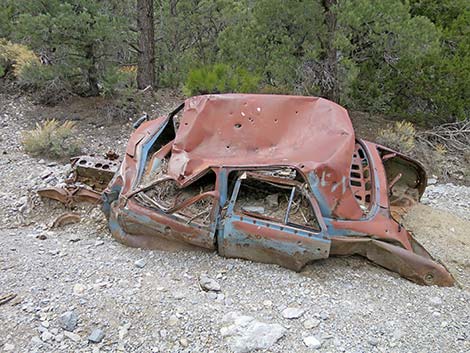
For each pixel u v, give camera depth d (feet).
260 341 11.64
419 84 36.27
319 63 32.12
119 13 46.96
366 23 30.78
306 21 31.32
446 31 37.63
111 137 32.40
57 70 35.58
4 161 27.32
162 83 42.47
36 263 14.98
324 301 13.52
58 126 33.09
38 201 19.89
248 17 36.24
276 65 30.91
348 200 15.14
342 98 33.94
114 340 11.66
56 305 12.75
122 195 15.85
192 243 15.16
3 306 12.69
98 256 15.51
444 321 13.03
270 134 16.42
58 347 11.34
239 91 31.12
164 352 11.37
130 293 13.34
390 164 19.93
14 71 38.19
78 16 33.24
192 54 43.80
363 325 12.59
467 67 35.24
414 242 15.94
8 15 39.91
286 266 14.84
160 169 16.65
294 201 15.79
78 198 19.08
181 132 16.58
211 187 16.47
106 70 36.58
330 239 14.39
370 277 14.92
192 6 46.73
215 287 13.76
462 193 26.86
